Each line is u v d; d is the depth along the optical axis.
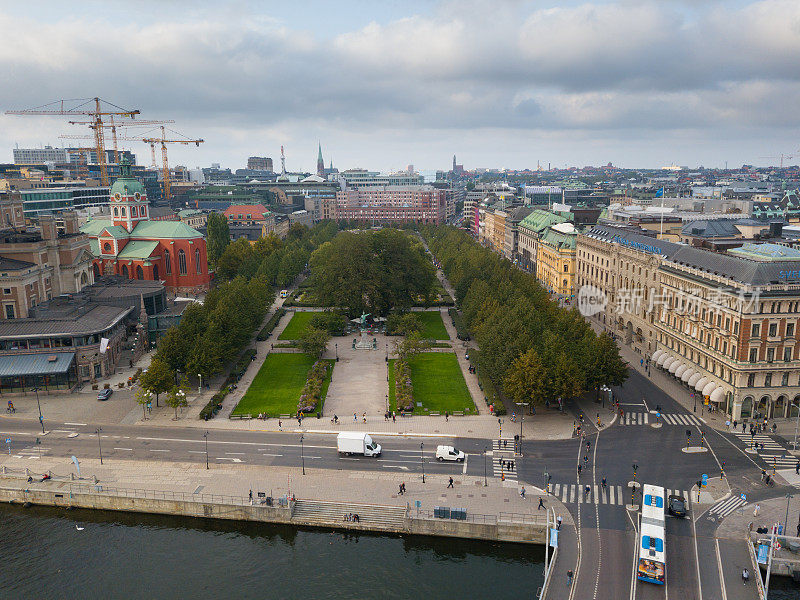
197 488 98.81
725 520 90.06
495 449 112.38
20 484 100.06
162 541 91.06
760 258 131.88
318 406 132.25
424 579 82.50
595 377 129.50
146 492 97.50
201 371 138.38
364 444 108.75
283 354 171.75
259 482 100.88
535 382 121.56
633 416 127.31
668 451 111.31
